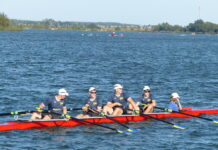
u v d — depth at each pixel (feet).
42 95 171.42
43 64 295.69
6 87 185.98
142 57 406.21
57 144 104.58
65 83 206.08
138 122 133.08
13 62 301.22
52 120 122.31
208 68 306.14
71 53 433.07
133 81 222.28
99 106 131.44
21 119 122.21
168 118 140.46
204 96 181.37
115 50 521.65
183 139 111.96
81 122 126.93
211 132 120.37
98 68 282.15
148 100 141.59
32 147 101.40
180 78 240.53
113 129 117.60
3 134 111.86
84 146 103.50
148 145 105.50
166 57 417.28
